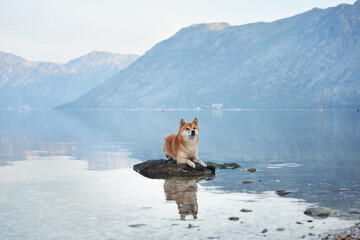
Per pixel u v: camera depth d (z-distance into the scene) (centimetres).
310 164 1442
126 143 2478
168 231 611
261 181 1082
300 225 641
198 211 737
